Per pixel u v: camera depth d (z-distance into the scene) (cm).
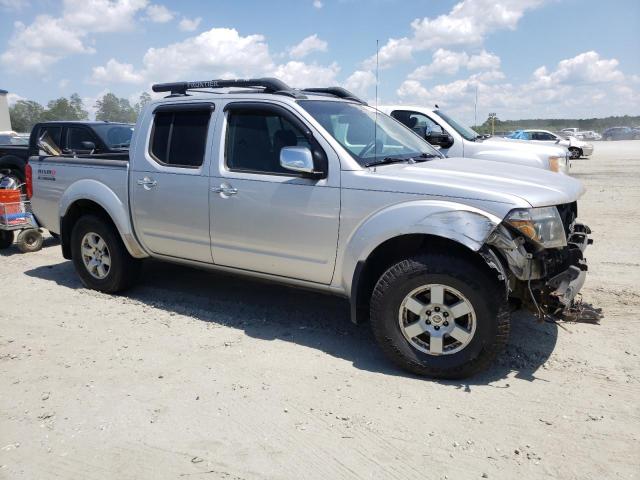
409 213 382
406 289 384
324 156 423
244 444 314
